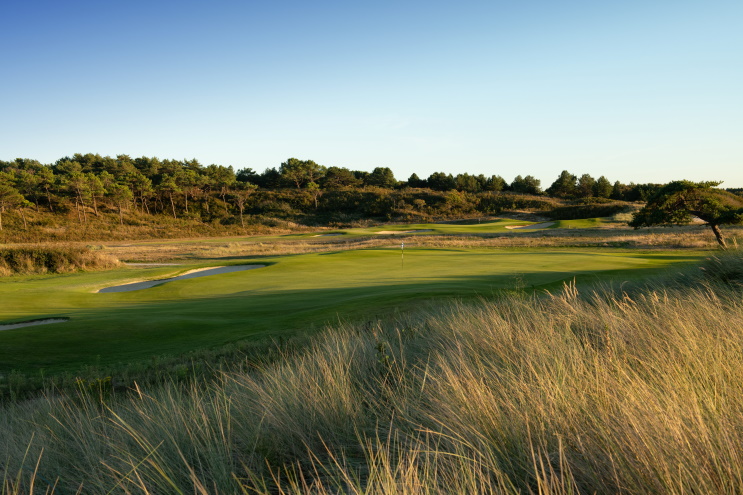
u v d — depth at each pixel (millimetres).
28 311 18031
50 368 9734
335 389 3709
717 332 3490
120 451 3043
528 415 2434
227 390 4875
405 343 5961
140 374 8570
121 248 60406
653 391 2461
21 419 4789
